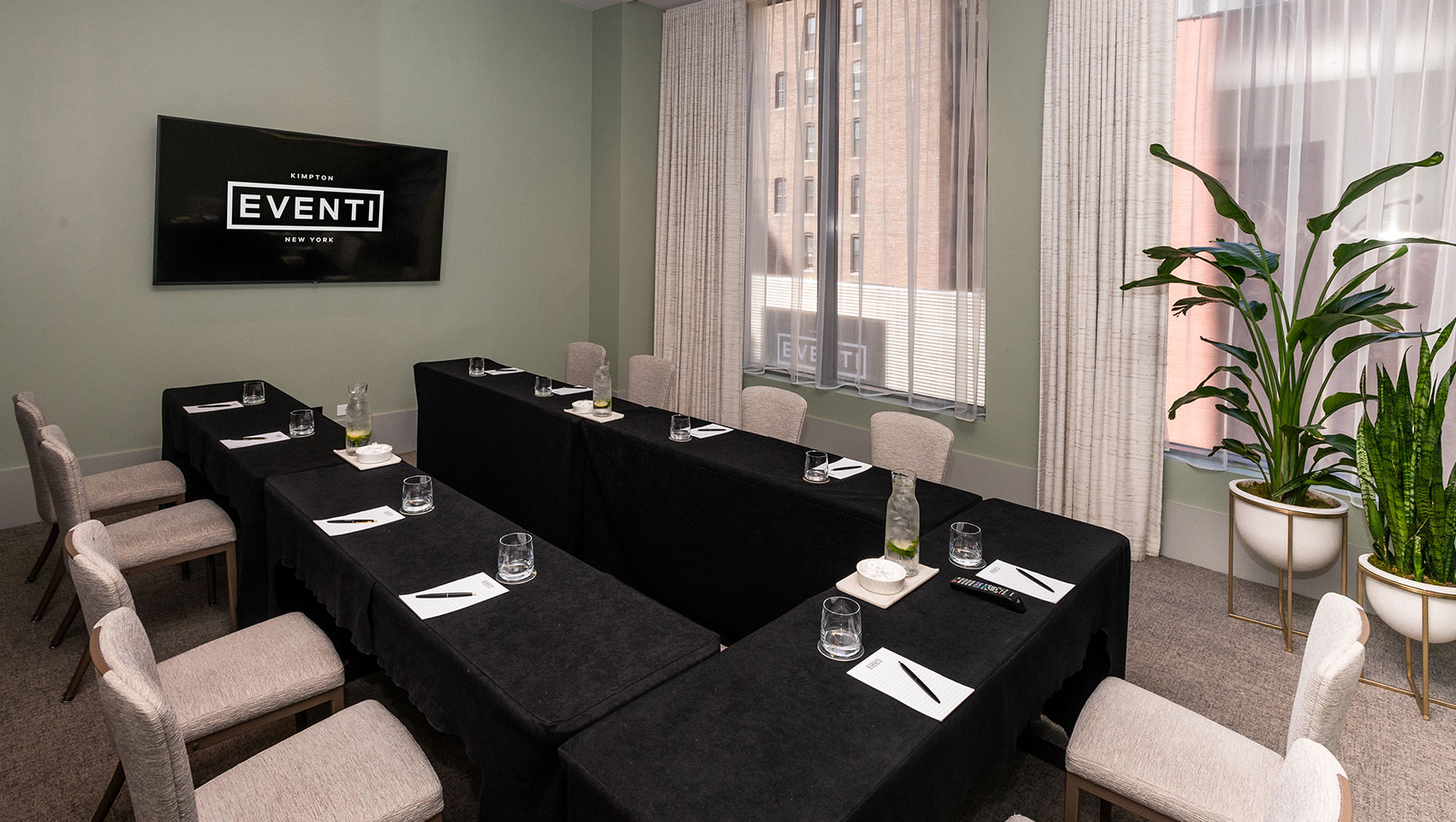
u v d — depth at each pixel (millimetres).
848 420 5293
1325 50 3363
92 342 4312
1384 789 2352
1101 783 1768
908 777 1391
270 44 4660
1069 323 4148
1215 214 3719
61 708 2656
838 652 1708
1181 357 3932
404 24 5172
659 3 5832
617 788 1300
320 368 5145
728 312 5738
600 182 6207
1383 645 3156
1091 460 4137
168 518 3070
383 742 1742
